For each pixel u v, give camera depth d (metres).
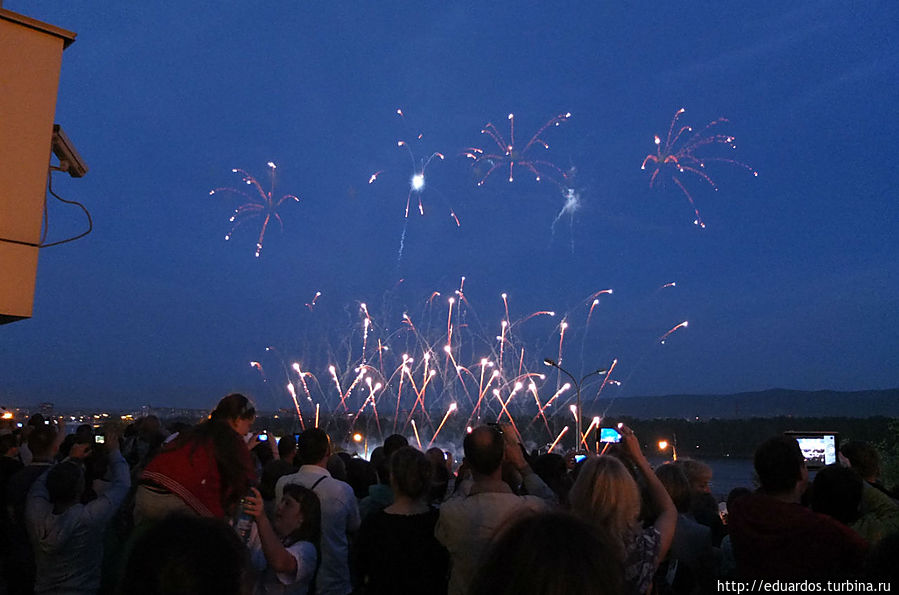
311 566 4.03
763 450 3.87
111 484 5.31
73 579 4.90
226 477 3.49
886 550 2.35
